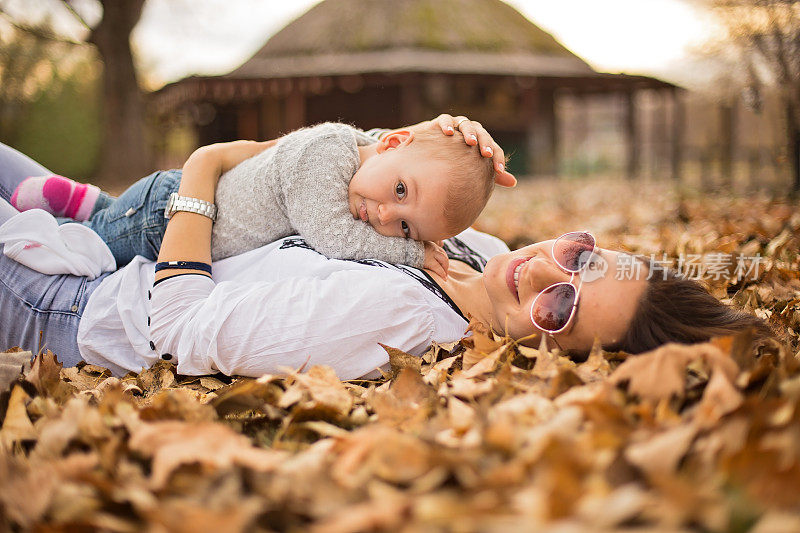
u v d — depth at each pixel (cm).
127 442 162
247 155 274
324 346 221
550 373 199
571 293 216
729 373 172
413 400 196
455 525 116
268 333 220
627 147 2448
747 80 734
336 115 2464
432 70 2208
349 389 218
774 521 112
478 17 2509
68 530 130
